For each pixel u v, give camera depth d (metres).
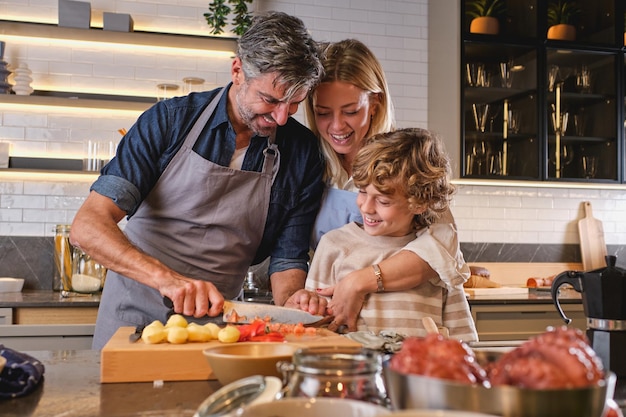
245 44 1.74
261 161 2.03
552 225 4.73
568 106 4.44
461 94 4.23
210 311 1.57
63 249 3.72
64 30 3.96
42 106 4.07
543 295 3.89
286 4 4.44
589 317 1.26
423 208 1.75
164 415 0.95
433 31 4.57
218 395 0.77
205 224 2.02
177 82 4.25
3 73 3.94
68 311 3.37
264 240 2.15
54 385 1.15
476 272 4.23
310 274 1.93
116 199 1.85
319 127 2.01
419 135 1.76
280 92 1.73
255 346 1.12
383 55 4.58
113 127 4.16
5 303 3.28
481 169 4.27
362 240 1.90
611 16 4.50
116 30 4.02
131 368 1.18
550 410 0.64
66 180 4.10
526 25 4.38
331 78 1.90
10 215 4.04
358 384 0.75
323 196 2.14
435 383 0.67
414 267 1.75
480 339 3.67
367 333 1.41
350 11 4.54
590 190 4.81
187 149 1.96
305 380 0.76
